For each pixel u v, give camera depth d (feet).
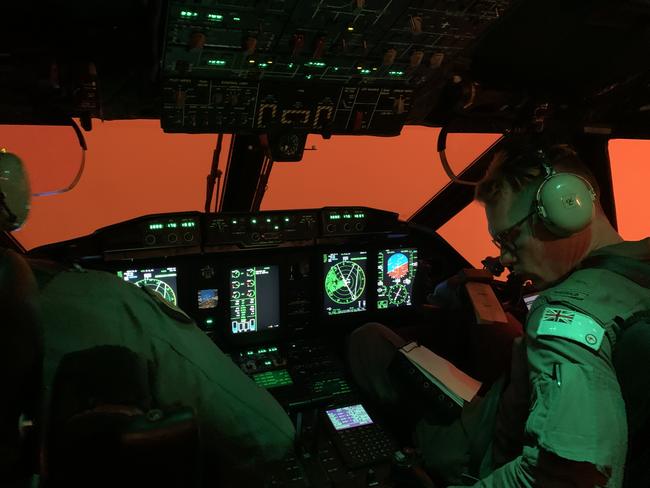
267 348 9.21
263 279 9.09
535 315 4.07
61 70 6.08
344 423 7.36
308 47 6.29
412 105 7.78
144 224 8.17
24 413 2.74
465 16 6.26
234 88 6.64
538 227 4.16
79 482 2.86
